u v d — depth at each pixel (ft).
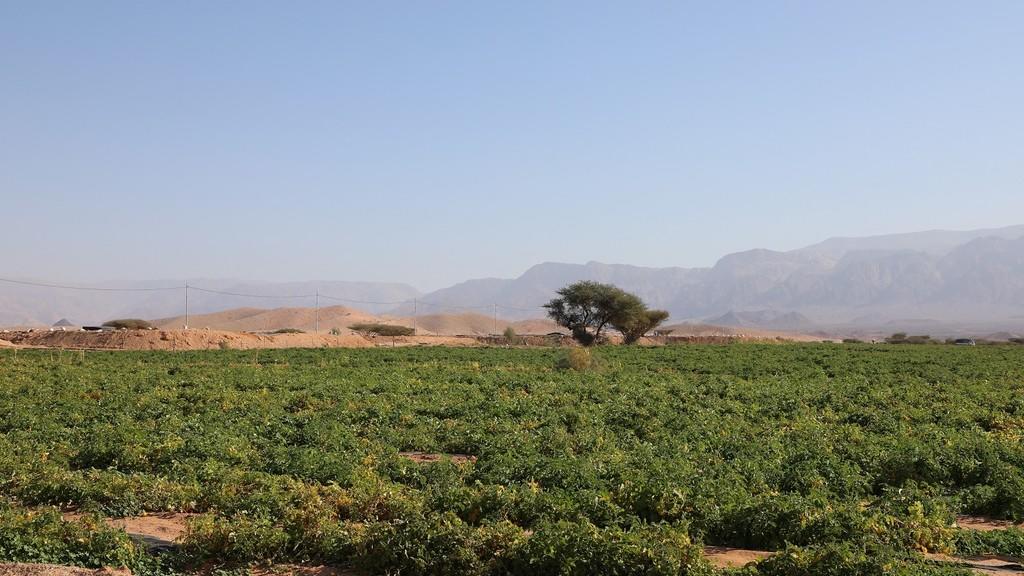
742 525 56.80
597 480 67.51
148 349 300.61
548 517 56.95
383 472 76.33
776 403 127.13
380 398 132.67
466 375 177.47
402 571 50.72
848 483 68.44
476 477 75.36
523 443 88.94
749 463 73.31
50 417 110.93
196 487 68.08
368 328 528.63
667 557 46.44
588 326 418.51
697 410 117.29
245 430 98.32
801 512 55.16
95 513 59.98
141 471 80.12
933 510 58.90
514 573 49.19
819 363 234.99
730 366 214.07
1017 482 66.85
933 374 188.85
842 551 45.47
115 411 118.01
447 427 104.94
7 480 73.05
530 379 166.71
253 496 61.93
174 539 56.29
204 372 187.21
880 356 267.59
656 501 59.82
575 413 112.57
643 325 413.59
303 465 75.92
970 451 78.84
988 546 54.29
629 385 155.22
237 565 53.21
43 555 51.67
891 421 104.73
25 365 205.36
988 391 147.74
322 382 159.12
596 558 47.44
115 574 49.88
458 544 50.37
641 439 95.35
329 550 53.67
